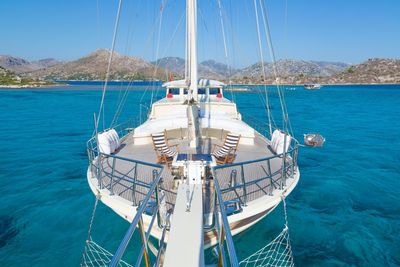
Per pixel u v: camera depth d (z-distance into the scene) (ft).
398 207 34.09
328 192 38.32
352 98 224.94
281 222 30.17
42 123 99.76
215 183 14.35
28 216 31.55
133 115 122.52
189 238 13.26
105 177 24.72
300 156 57.36
